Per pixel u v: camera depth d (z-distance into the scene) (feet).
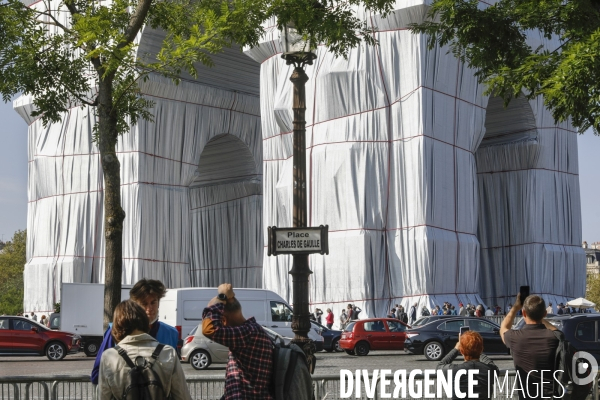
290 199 192.65
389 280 180.96
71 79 60.80
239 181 253.03
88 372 102.73
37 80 60.85
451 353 32.22
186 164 224.94
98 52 54.85
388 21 182.91
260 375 26.84
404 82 182.19
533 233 217.77
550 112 219.41
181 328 128.16
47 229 225.56
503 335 32.81
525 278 218.18
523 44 63.05
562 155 221.46
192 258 264.11
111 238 54.13
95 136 61.16
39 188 228.84
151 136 218.59
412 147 180.04
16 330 128.77
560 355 31.68
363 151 182.29
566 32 60.44
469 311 167.22
